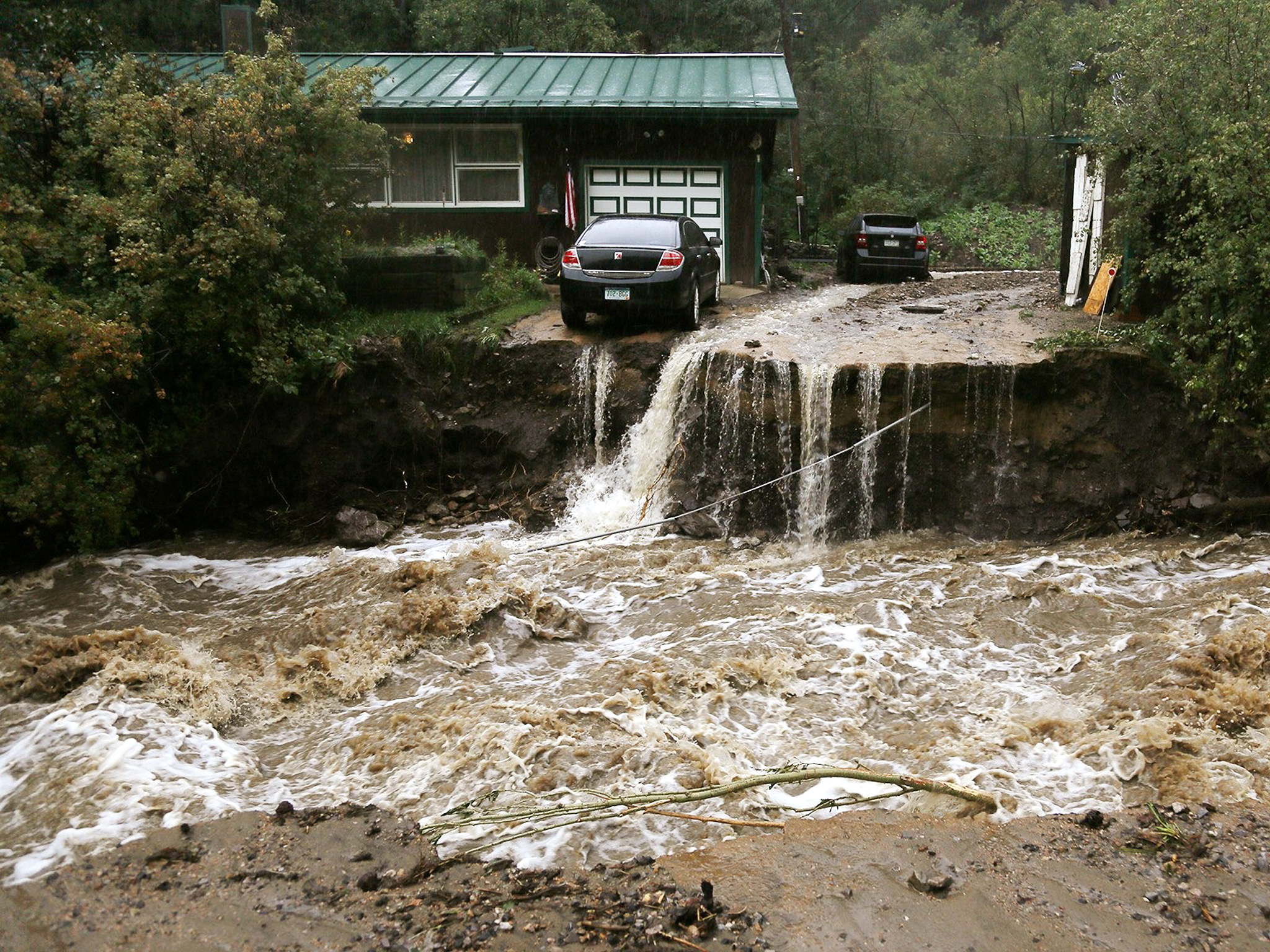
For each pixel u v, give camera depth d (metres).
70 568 11.12
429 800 6.32
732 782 6.32
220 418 12.67
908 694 7.77
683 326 13.68
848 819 6.00
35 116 12.82
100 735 7.08
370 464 12.82
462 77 19.20
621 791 6.34
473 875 5.48
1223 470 11.16
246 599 10.29
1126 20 12.05
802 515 11.41
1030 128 32.75
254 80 12.52
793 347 12.33
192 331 11.98
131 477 12.05
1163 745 6.58
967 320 14.23
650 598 9.76
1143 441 11.28
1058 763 6.61
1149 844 5.64
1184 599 9.33
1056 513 11.14
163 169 11.90
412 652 8.67
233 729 7.52
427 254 14.31
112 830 5.95
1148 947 4.77
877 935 4.87
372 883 5.36
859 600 9.52
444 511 12.46
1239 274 10.29
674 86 18.56
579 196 18.47
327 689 8.09
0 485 10.58
